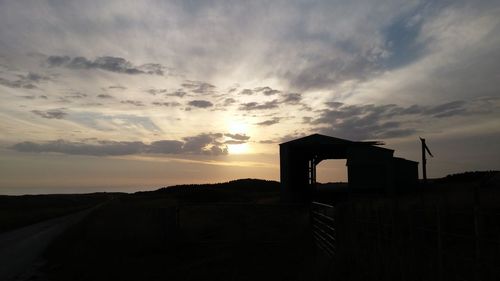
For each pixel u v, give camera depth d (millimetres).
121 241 17328
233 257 14258
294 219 20281
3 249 18125
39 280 11828
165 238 16375
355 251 9656
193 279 11719
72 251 15570
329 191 40031
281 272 12000
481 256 6039
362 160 33156
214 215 25156
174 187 82250
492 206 8852
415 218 8328
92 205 69062
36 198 95688
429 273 7039
